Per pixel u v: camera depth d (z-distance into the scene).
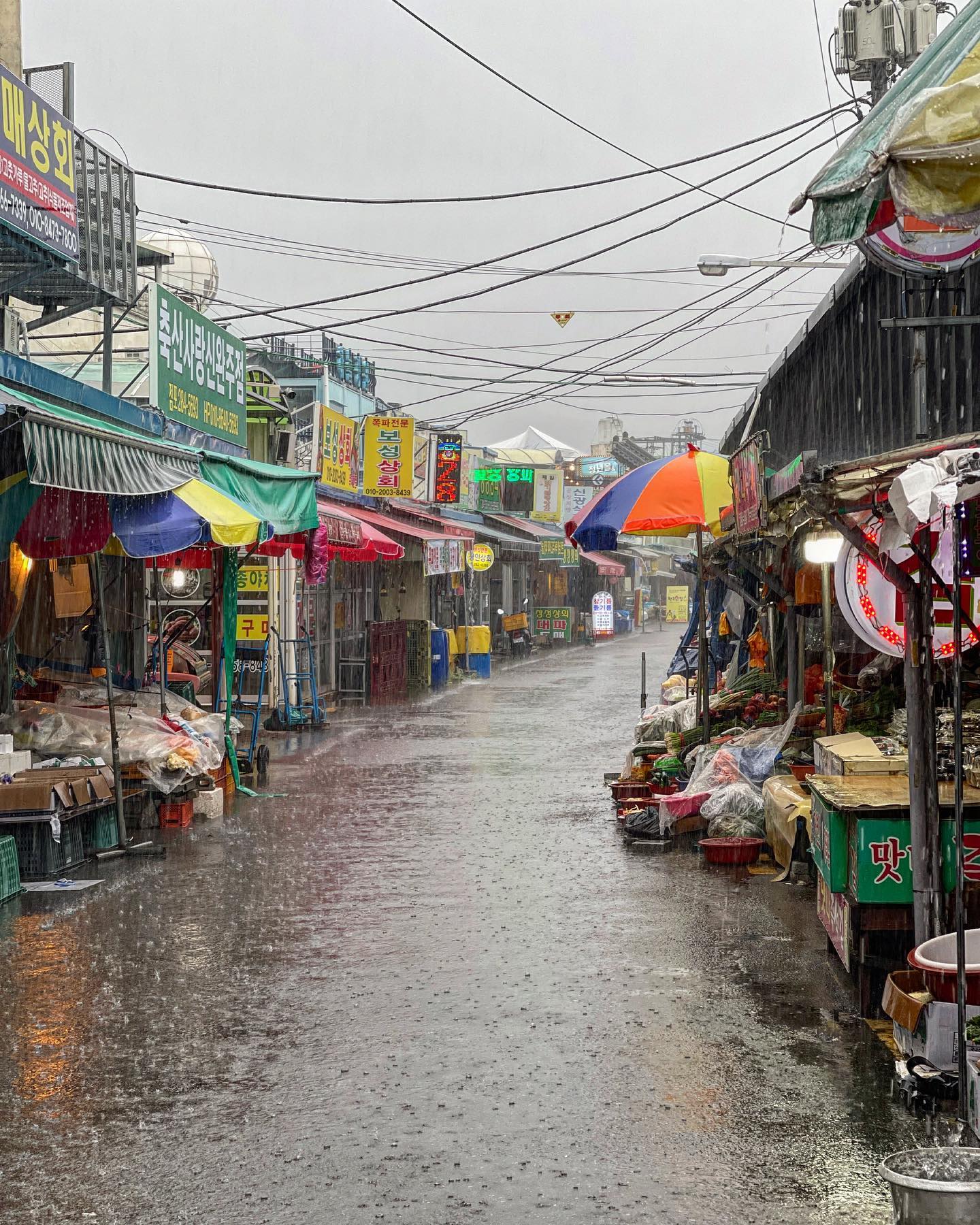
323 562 16.55
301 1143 5.26
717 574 14.52
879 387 10.74
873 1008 6.76
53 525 11.34
